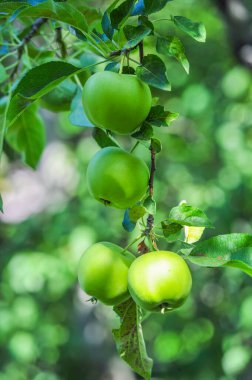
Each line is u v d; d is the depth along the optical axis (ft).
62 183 26.25
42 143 8.90
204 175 23.97
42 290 23.65
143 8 5.89
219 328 24.40
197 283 23.93
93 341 25.21
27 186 27.22
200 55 25.09
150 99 5.45
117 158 5.54
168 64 24.66
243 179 23.29
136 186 5.54
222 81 23.95
